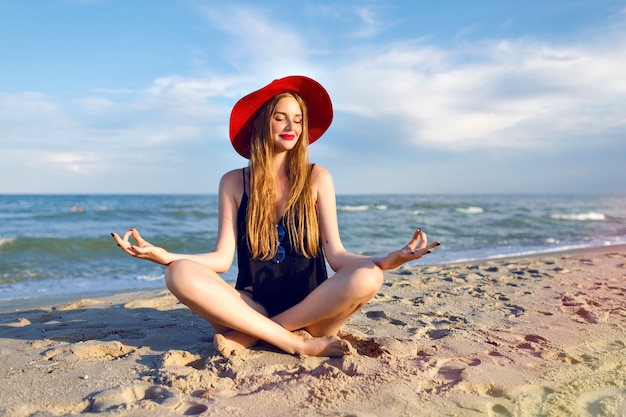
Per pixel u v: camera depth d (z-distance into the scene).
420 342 2.97
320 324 2.76
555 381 2.35
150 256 2.50
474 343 2.95
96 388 2.27
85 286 6.42
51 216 18.80
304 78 2.89
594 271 5.91
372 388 2.21
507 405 2.07
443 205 32.84
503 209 31.53
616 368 2.53
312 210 2.89
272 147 2.89
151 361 2.66
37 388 2.28
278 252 2.84
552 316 3.64
